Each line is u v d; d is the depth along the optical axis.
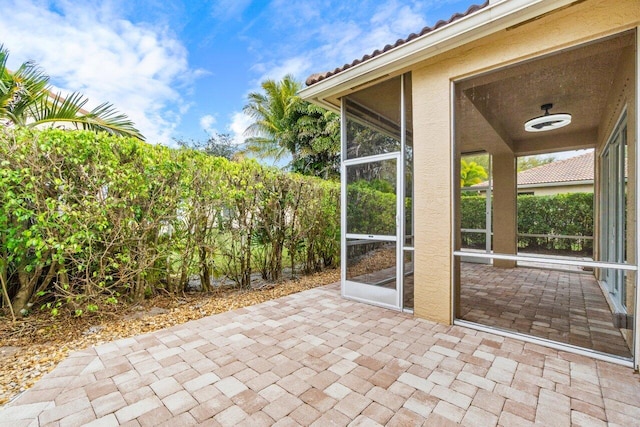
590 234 5.91
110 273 4.03
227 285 5.45
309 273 6.68
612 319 3.62
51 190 3.51
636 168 2.65
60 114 4.83
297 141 15.75
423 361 2.76
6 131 3.22
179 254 4.58
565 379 2.47
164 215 4.25
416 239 3.86
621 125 3.46
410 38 3.55
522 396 2.26
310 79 4.61
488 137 5.64
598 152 5.36
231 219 5.14
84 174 3.54
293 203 6.11
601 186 5.00
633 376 2.52
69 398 2.23
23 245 3.42
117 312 4.03
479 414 2.07
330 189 7.13
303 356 2.86
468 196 7.14
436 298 3.71
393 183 4.19
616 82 3.51
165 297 4.66
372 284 4.41
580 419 2.01
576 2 2.67
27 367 2.71
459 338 3.25
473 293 4.91
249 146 17.02
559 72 3.46
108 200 3.66
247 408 2.13
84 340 3.27
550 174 8.09
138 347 3.05
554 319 3.79
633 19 2.57
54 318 3.74
